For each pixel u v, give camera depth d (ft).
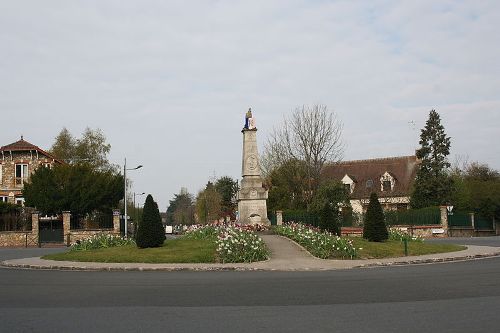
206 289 49.98
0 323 33.53
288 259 84.69
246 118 121.90
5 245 169.27
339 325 31.35
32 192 180.65
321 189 181.78
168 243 98.27
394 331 29.43
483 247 109.91
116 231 181.78
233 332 29.84
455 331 29.19
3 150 211.20
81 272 72.23
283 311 36.55
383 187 246.47
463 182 218.18
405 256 89.81
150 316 35.40
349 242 89.76
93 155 272.10
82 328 31.65
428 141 215.31
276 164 211.20
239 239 85.40
